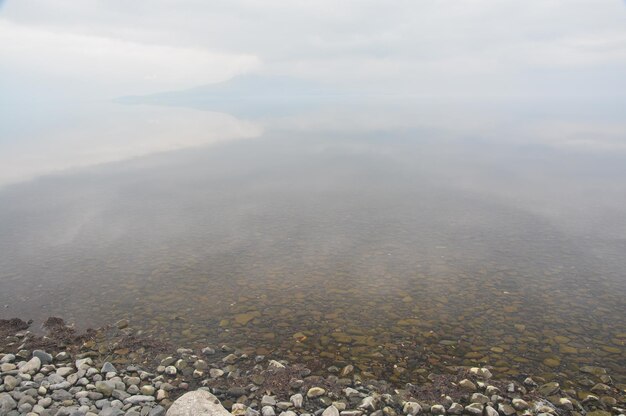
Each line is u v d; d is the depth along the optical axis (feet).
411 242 76.02
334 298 54.49
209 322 48.57
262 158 174.81
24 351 41.70
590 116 390.01
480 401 34.22
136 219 91.15
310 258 68.39
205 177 136.77
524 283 58.75
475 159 170.40
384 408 33.45
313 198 110.01
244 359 41.01
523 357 41.19
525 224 86.48
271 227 85.35
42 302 53.98
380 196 111.86
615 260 66.80
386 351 42.45
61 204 103.50
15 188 120.47
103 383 36.14
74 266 65.62
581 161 164.35
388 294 55.57
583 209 97.66
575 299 53.93
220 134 266.57
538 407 33.47
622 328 46.75
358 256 69.21
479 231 82.23
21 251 72.18
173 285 58.70
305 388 36.11
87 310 51.62
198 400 32.30
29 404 33.22
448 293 55.83
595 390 35.86
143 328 47.14
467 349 42.73
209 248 73.36
